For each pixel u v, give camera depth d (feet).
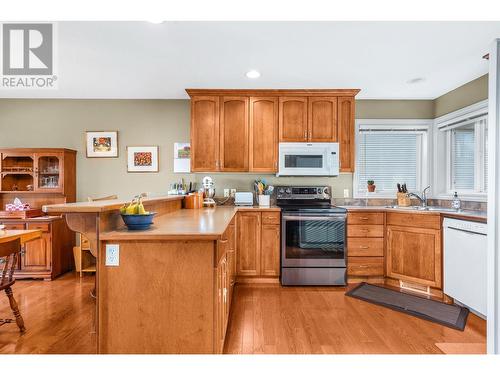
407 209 10.20
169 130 12.39
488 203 5.64
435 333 6.93
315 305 8.57
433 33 7.11
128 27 6.84
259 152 11.16
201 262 4.67
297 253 10.35
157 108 12.35
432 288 9.41
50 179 11.85
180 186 11.94
